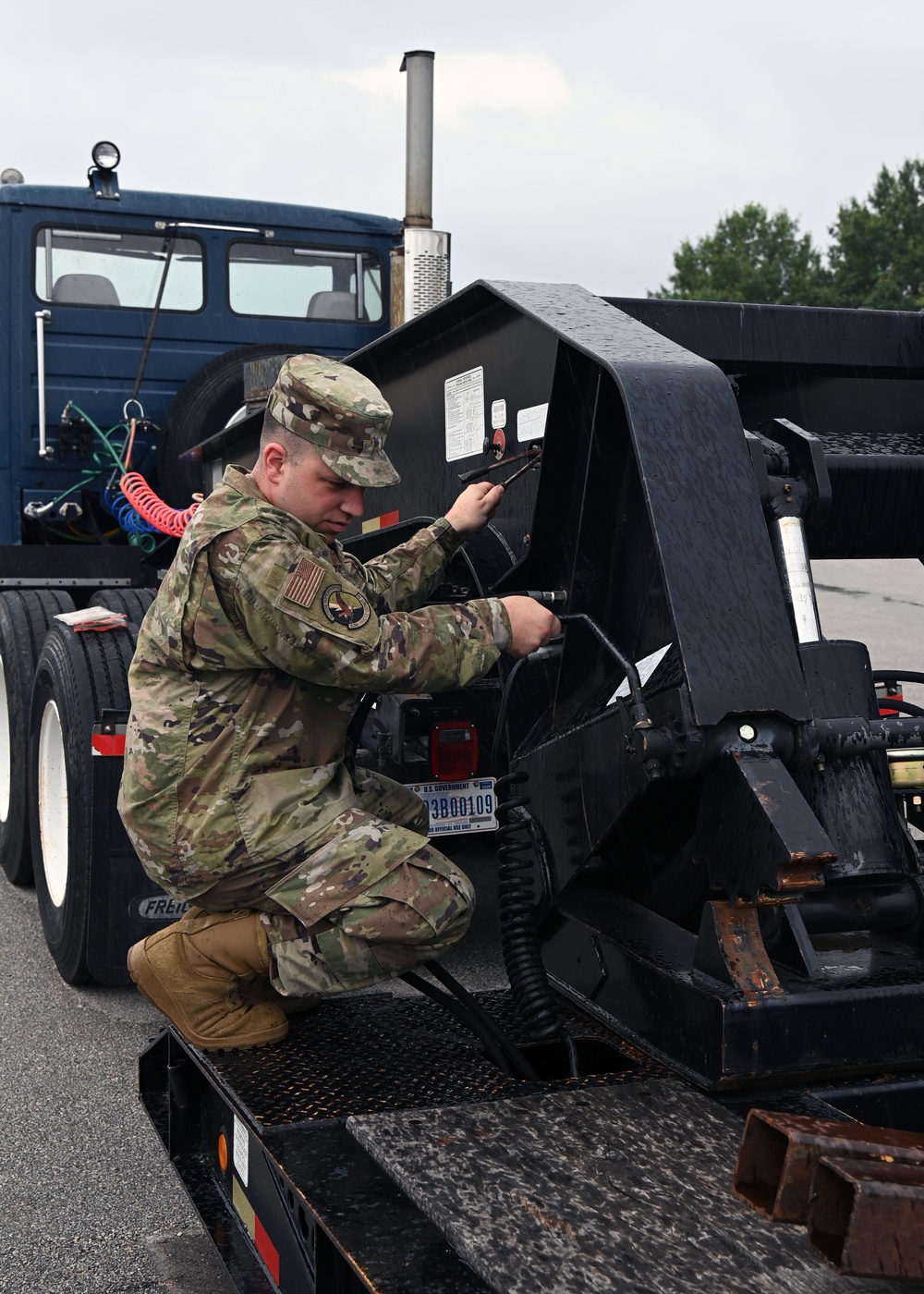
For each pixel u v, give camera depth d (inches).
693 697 67.3
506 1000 90.2
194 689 79.4
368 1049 80.1
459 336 114.5
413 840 79.3
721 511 71.2
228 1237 77.2
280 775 79.9
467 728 132.0
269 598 74.7
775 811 65.4
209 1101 86.2
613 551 81.0
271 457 79.4
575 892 92.9
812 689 81.5
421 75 236.1
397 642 75.9
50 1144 108.2
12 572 195.6
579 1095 67.7
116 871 136.6
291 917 79.7
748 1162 49.5
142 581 204.4
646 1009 76.3
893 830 80.9
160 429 218.8
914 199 2962.6
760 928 74.2
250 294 231.6
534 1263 51.3
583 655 85.0
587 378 81.2
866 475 110.0
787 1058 68.1
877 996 69.6
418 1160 60.6
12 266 215.2
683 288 3270.2
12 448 217.6
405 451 128.4
